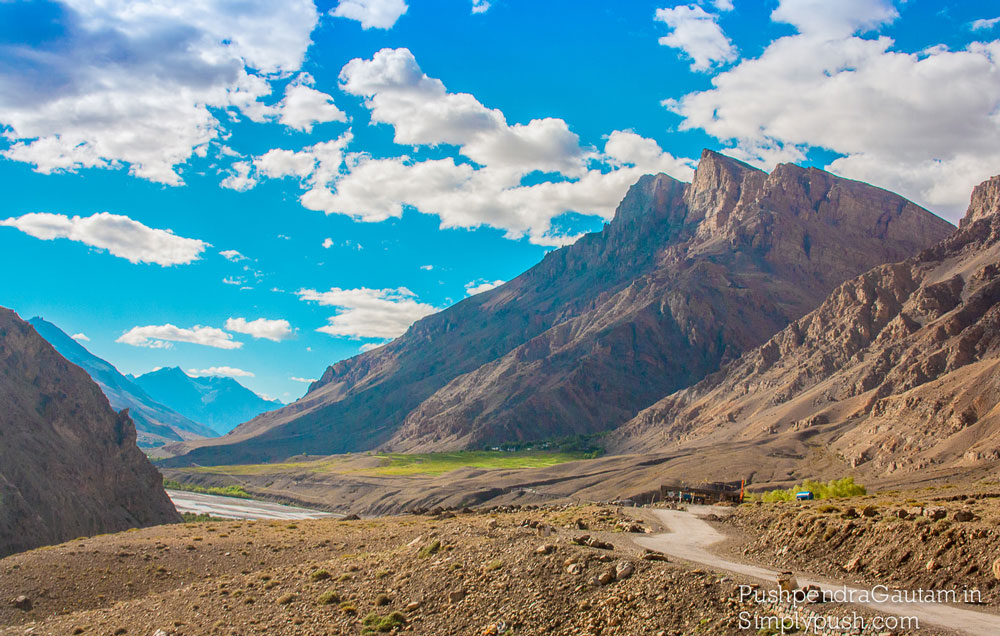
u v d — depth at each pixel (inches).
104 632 2057.1
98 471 7436.0
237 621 1945.1
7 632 2198.6
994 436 7475.4
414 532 2967.5
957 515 1795.0
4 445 6309.1
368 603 1859.0
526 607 1582.2
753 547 2182.6
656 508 3710.6
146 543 3038.9
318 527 3671.3
